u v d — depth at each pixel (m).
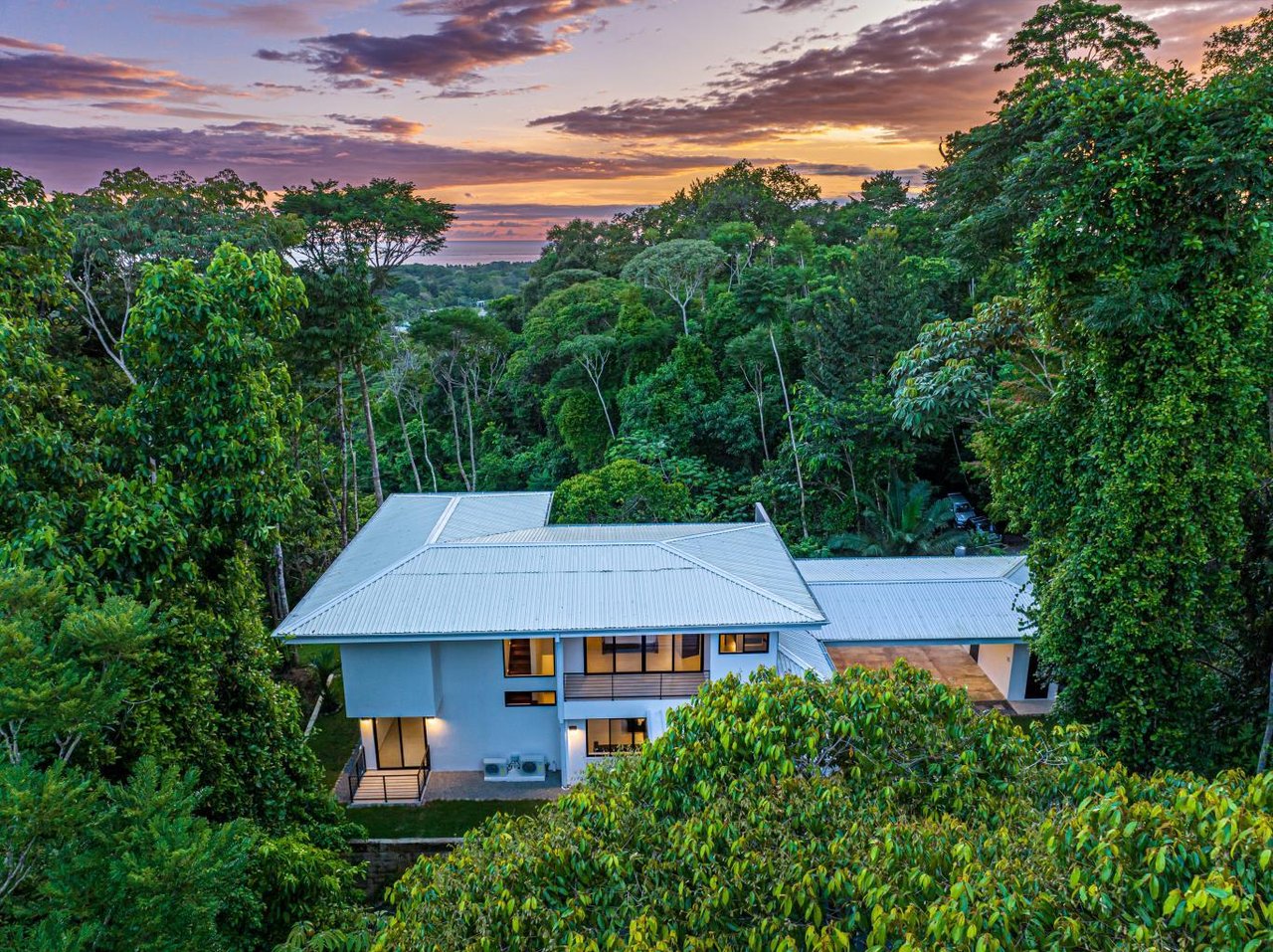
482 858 7.38
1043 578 16.28
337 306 27.73
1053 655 14.96
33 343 11.55
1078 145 13.25
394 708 18.86
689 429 38.53
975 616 22.50
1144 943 4.39
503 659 19.30
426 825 18.14
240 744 12.20
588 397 44.66
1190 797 5.20
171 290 10.91
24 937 6.17
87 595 8.55
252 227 25.73
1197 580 13.45
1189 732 13.80
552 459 46.06
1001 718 8.45
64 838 6.63
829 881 5.92
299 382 28.92
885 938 5.11
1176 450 13.02
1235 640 14.57
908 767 7.70
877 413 31.27
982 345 16.95
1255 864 4.51
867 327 33.38
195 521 11.20
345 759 20.92
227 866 7.34
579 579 19.28
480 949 6.16
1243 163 11.49
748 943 5.82
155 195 26.78
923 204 60.25
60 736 8.20
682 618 18.05
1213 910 4.19
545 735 19.91
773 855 6.40
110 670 7.87
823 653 20.52
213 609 11.85
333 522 32.66
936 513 31.45
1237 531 13.23
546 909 6.44
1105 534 13.85
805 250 51.34
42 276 13.30
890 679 8.59
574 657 19.77
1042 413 15.74
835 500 34.31
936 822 6.87
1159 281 12.34
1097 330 13.14
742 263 53.94
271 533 11.95
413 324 46.53
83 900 6.50
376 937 7.16
